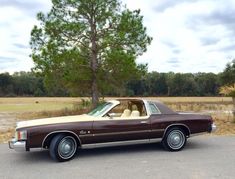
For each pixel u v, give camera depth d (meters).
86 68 20.38
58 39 19.81
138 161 7.20
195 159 7.36
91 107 20.72
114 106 8.10
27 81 93.56
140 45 20.38
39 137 7.14
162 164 6.89
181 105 31.89
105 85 20.75
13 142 7.22
